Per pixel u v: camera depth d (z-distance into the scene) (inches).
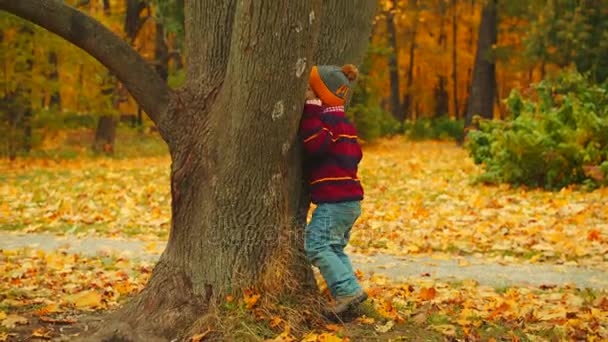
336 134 166.4
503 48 910.4
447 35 1557.6
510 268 253.8
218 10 165.5
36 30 697.6
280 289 166.4
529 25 924.6
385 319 178.9
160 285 167.3
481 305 197.3
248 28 148.1
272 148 157.9
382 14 1218.6
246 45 149.2
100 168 672.4
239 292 163.0
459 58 1530.5
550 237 295.4
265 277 164.6
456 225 337.1
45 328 174.1
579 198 403.9
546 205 380.5
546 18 783.7
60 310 191.0
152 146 1018.1
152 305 165.5
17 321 177.8
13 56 687.1
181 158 165.2
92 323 171.3
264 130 155.1
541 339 166.2
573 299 200.7
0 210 393.7
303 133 162.9
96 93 789.2
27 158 765.3
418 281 230.5
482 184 489.7
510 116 554.9
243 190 161.3
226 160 160.2
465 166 643.5
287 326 160.1
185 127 164.7
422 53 1540.4
